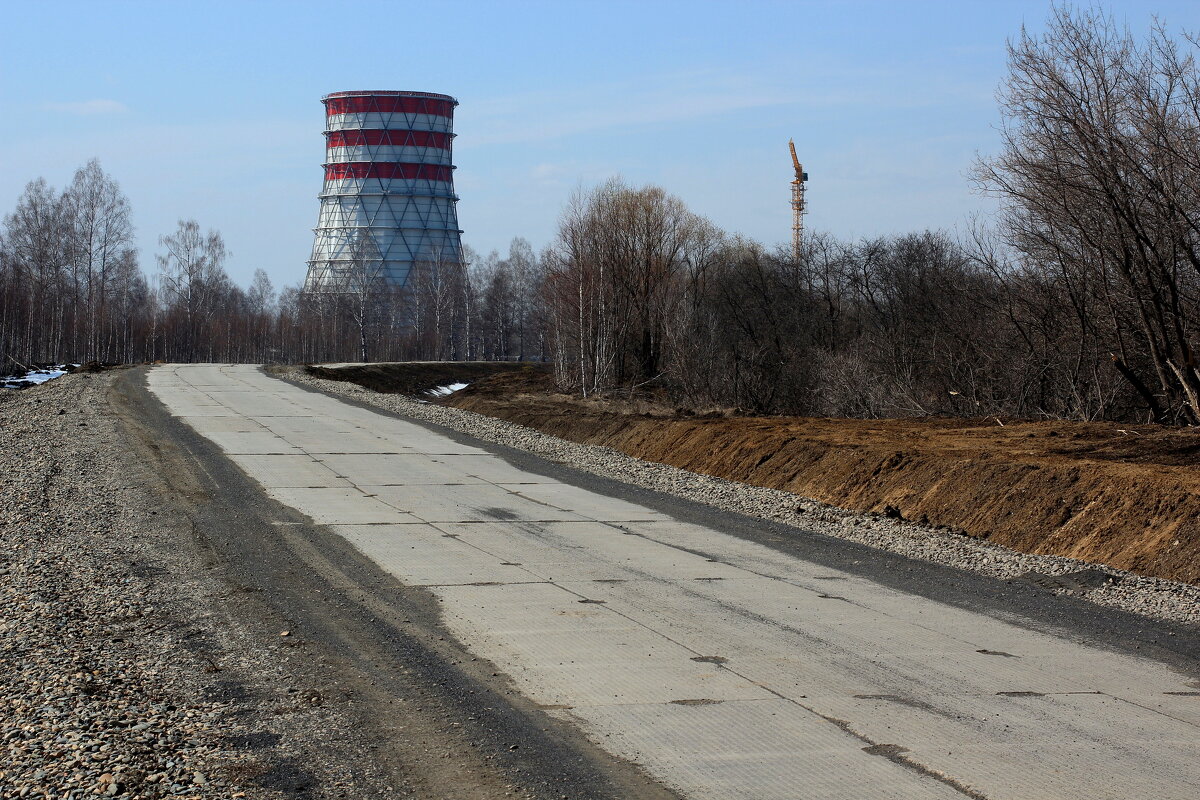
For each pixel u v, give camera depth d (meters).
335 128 113.62
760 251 53.88
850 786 6.21
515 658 8.78
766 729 7.17
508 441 26.11
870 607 10.83
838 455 20.53
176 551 12.84
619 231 50.72
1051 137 22.20
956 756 6.72
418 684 8.02
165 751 6.44
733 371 47.12
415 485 18.89
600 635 9.56
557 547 13.77
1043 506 15.72
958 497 17.22
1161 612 10.78
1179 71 20.84
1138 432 21.22
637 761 6.55
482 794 5.99
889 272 48.38
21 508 15.15
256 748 6.59
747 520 16.16
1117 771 6.52
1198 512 13.53
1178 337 21.64
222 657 8.58
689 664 8.69
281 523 14.89
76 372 45.38
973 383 32.19
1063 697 7.99
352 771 6.27
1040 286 28.33
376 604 10.54
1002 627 10.10
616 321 49.84
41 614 9.59
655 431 27.22
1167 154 20.73
